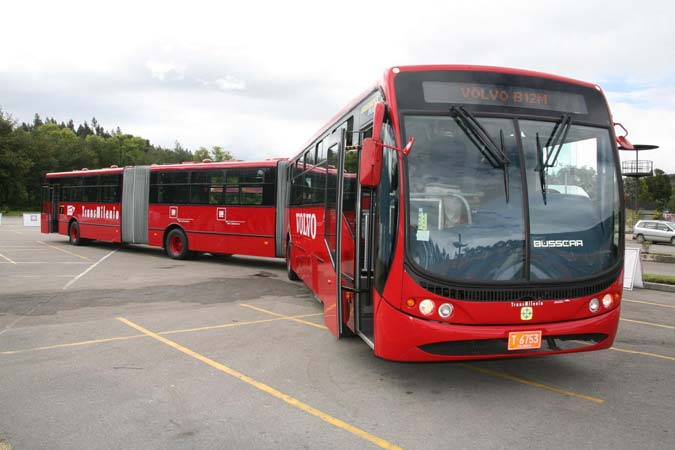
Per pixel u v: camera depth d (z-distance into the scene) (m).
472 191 4.78
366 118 6.02
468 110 4.97
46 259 17.09
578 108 5.26
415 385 5.35
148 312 8.88
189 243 17.11
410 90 4.98
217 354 6.40
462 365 6.07
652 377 5.68
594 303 4.87
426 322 4.59
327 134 8.16
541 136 5.01
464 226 4.71
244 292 11.02
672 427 4.32
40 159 91.19
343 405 4.77
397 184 4.76
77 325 7.89
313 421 4.39
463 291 4.59
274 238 14.87
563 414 4.59
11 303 9.56
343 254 6.59
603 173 5.14
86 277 12.99
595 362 6.27
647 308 9.98
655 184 84.25
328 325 7.05
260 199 15.17
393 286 4.72
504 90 5.11
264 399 4.90
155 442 3.97
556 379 5.59
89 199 21.62
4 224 44.41
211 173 16.44
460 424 4.36
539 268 4.75
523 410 4.68
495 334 4.57
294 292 11.09
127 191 19.36
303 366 5.95
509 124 4.98
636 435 4.16
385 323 4.79
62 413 4.53
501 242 4.72
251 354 6.42
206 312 8.92
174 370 5.76
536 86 5.20
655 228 32.69
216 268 15.34
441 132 4.88
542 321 4.70
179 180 17.42
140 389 5.14
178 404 4.75
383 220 4.95
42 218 25.08
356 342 7.03
